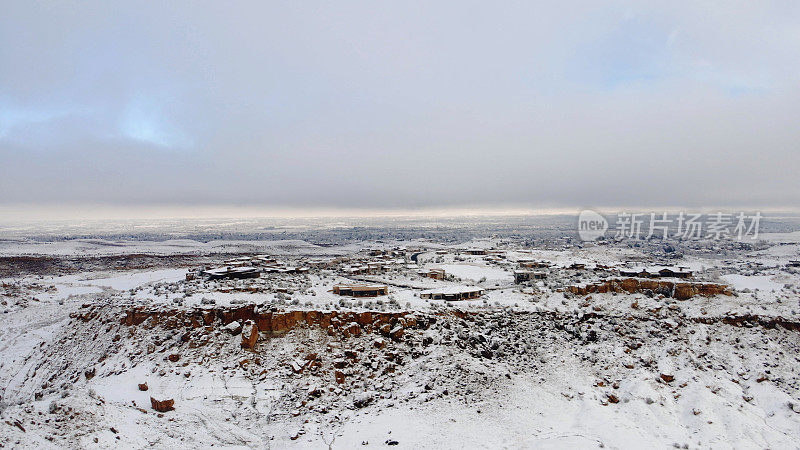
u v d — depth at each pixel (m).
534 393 51.66
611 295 76.50
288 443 41.62
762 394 54.09
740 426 47.41
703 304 72.38
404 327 60.59
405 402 48.44
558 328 66.00
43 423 34.88
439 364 54.19
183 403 46.06
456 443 41.75
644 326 66.38
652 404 50.38
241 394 48.72
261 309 61.50
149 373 51.78
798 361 60.28
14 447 30.62
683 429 47.38
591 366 58.47
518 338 62.50
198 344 56.31
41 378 57.62
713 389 53.72
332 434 43.50
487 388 51.31
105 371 53.56
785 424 48.97
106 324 64.06
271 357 55.25
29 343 69.94
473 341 59.62
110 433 36.84
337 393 50.75
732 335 64.94
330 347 57.34
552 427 45.72
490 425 45.28
